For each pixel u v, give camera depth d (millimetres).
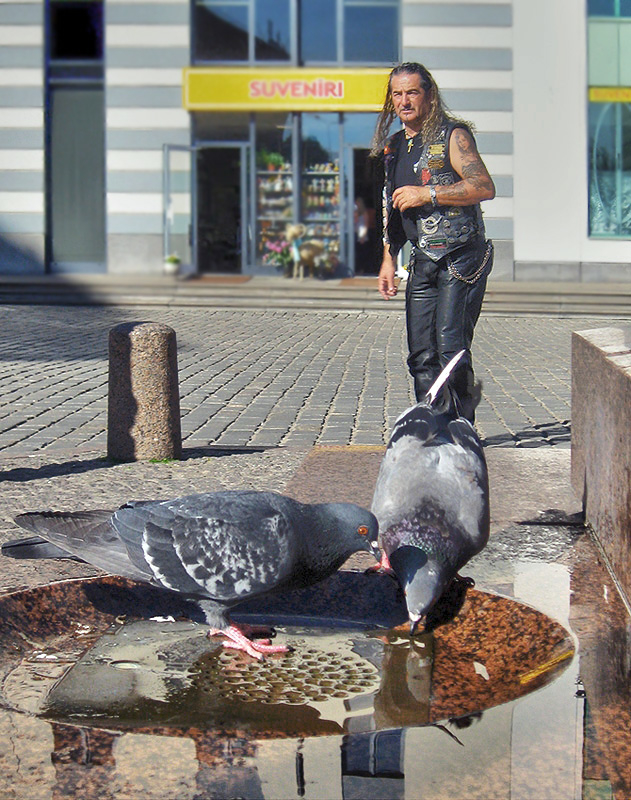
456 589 3711
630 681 2840
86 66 19625
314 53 20516
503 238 21891
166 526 3275
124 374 6484
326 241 21062
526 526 4570
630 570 3471
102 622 3643
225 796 2248
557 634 3236
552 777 2289
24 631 3449
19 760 2459
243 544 3205
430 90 5352
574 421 5168
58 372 11195
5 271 20172
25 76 19297
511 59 21312
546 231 21891
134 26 19859
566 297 18906
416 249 5516
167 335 6535
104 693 2965
